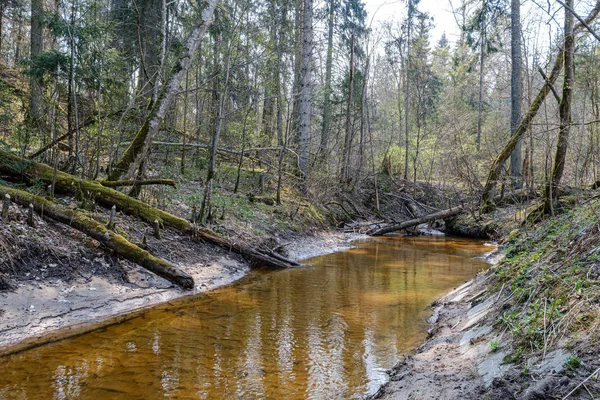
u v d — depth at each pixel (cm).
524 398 264
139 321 550
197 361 427
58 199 791
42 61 899
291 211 1402
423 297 719
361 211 2078
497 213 1658
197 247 881
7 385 360
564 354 292
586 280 369
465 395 302
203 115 1748
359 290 768
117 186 912
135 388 362
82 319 531
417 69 3222
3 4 1534
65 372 391
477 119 2828
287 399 349
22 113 1102
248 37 1263
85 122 1023
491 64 2891
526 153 1382
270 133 1933
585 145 957
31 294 534
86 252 664
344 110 2531
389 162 2481
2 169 819
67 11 912
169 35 1387
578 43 941
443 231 1961
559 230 651
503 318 398
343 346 479
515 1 1603
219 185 1425
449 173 2280
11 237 583
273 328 540
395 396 334
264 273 913
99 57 952
